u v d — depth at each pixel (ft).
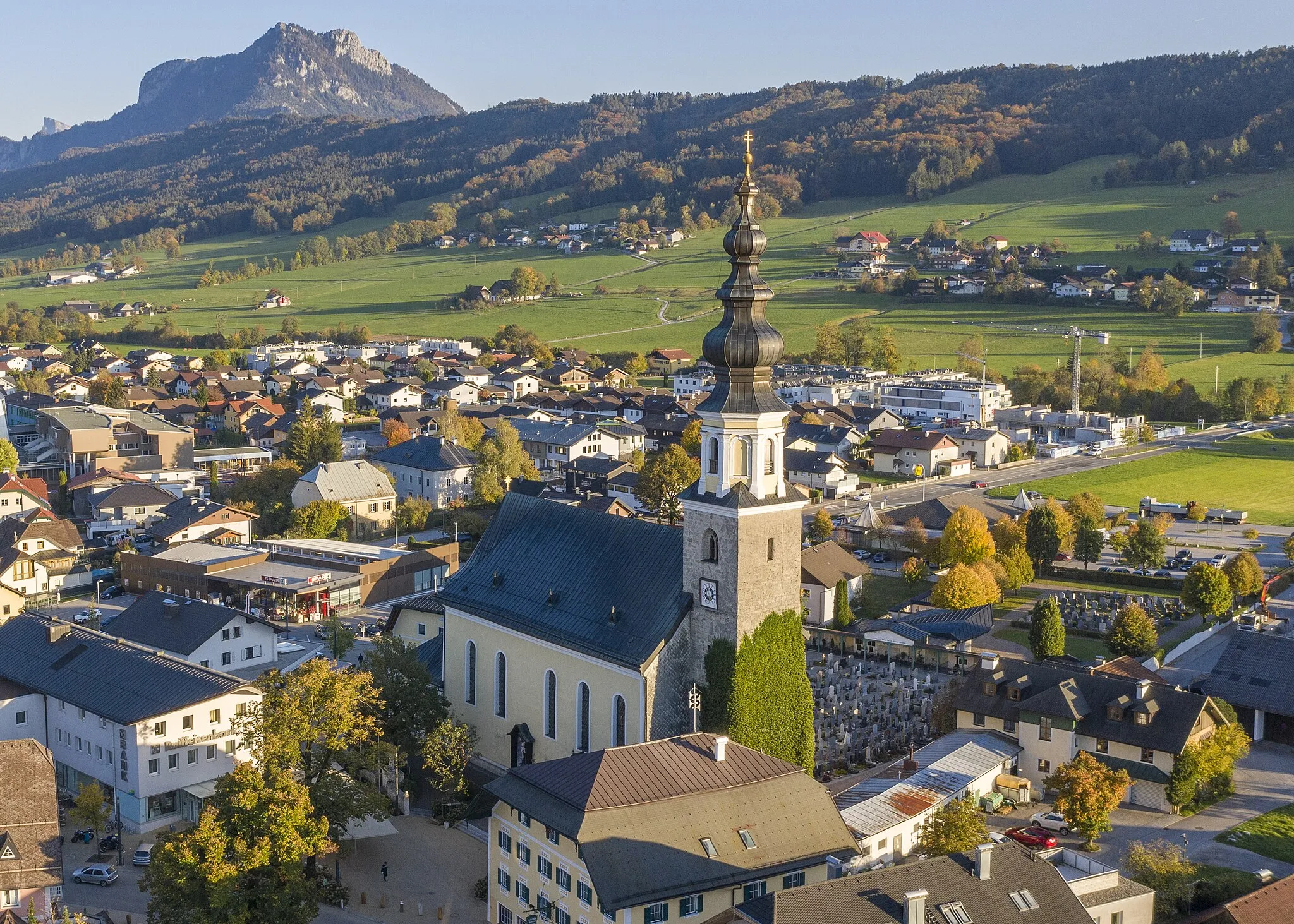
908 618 556.10
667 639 343.26
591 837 263.70
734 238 326.85
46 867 294.25
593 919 262.67
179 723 365.61
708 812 278.05
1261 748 430.20
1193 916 289.33
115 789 368.27
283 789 291.38
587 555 386.93
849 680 501.56
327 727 322.55
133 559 631.97
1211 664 521.65
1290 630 574.15
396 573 634.43
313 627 575.38
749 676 337.52
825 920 226.79
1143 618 525.34
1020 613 606.96
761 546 335.88
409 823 359.66
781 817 284.00
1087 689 399.85
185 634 479.00
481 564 420.77
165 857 274.77
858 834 322.96
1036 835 346.54
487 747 404.77
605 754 288.10
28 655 417.28
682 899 262.67
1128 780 357.00
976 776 376.07
